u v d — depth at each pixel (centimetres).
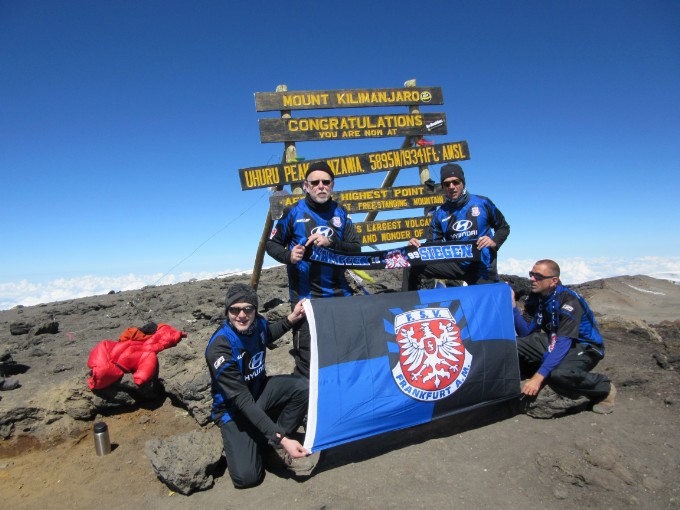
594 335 479
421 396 425
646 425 436
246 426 398
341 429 395
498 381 459
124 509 378
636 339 603
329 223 489
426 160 830
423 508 339
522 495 352
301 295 489
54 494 411
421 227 838
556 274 474
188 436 420
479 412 482
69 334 826
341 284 499
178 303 1062
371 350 418
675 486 351
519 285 866
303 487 373
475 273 570
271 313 705
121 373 535
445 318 454
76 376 571
